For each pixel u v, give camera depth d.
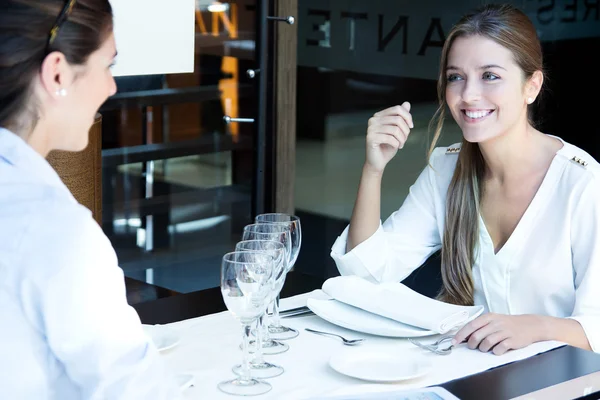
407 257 2.45
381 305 1.93
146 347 1.24
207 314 2.06
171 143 5.28
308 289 2.27
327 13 7.89
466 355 1.75
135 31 2.39
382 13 8.07
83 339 1.17
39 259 1.16
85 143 1.33
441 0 8.09
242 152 5.48
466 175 2.35
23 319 1.17
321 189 6.57
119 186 5.21
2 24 1.21
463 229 2.33
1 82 1.22
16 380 1.17
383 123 2.33
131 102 5.10
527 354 1.75
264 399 1.51
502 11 2.23
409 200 2.52
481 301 2.34
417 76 8.22
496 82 2.20
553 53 8.41
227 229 5.43
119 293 1.22
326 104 7.96
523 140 2.26
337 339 1.84
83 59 1.26
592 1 8.41
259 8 3.23
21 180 1.21
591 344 1.92
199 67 5.16
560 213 2.19
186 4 2.48
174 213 5.40
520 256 2.24
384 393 1.50
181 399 1.26
